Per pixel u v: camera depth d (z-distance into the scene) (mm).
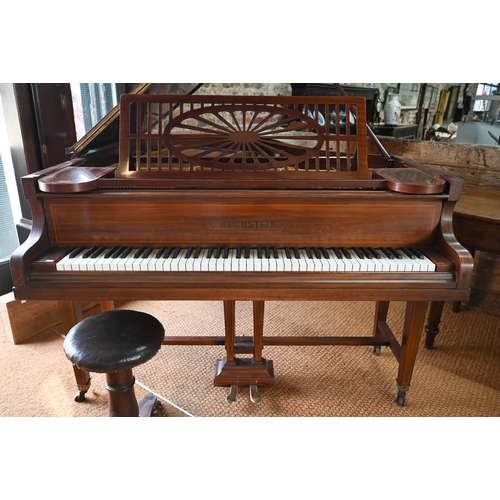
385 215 1818
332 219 1818
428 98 7641
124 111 1874
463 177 3041
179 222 1813
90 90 3441
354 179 1877
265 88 4484
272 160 1896
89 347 1483
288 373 2367
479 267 3045
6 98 2547
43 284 1688
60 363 2430
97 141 2383
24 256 1667
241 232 1827
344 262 1696
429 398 2180
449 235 1793
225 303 2006
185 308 3045
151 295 1708
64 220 1812
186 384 2271
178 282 1696
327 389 2240
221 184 1838
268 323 2854
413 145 3191
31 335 2678
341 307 3100
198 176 1878
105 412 2041
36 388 2217
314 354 2547
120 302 3127
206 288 1699
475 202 2574
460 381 2322
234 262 1688
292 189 1873
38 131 2605
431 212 1819
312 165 2479
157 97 1863
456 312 3061
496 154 2863
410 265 1689
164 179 1833
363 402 2143
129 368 1477
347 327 2818
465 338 2738
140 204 1790
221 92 4172
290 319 2910
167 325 2807
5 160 2908
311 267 1688
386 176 1907
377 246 1858
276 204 1795
